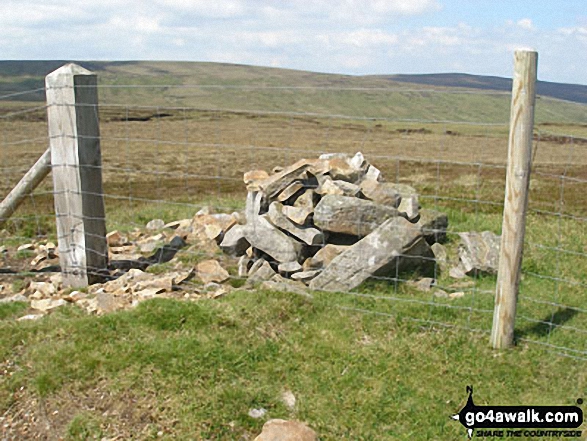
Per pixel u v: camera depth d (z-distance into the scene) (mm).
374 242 6406
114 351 4902
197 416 4137
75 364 4738
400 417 4230
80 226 6883
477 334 5285
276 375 4684
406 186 7941
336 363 4836
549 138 43312
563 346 5090
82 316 5715
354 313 5715
